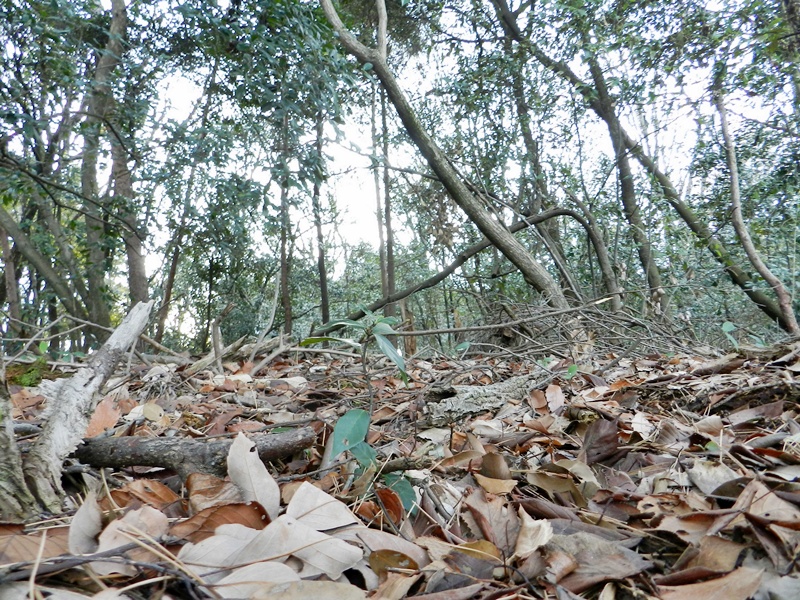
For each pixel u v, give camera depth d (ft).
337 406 9.10
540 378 9.56
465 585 3.59
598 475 5.79
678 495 4.80
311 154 21.27
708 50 26.76
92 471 5.06
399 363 5.12
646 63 27.20
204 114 25.94
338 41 26.55
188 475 4.66
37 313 32.99
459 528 4.50
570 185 33.83
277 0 19.61
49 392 6.01
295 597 3.06
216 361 13.50
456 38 35.58
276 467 6.03
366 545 3.89
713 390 8.53
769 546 3.68
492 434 7.16
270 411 8.96
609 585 3.60
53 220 30.14
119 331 6.04
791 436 5.98
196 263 38.45
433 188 37.45
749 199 33.27
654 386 9.07
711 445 5.96
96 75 23.47
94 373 5.43
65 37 18.78
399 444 6.94
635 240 33.45
